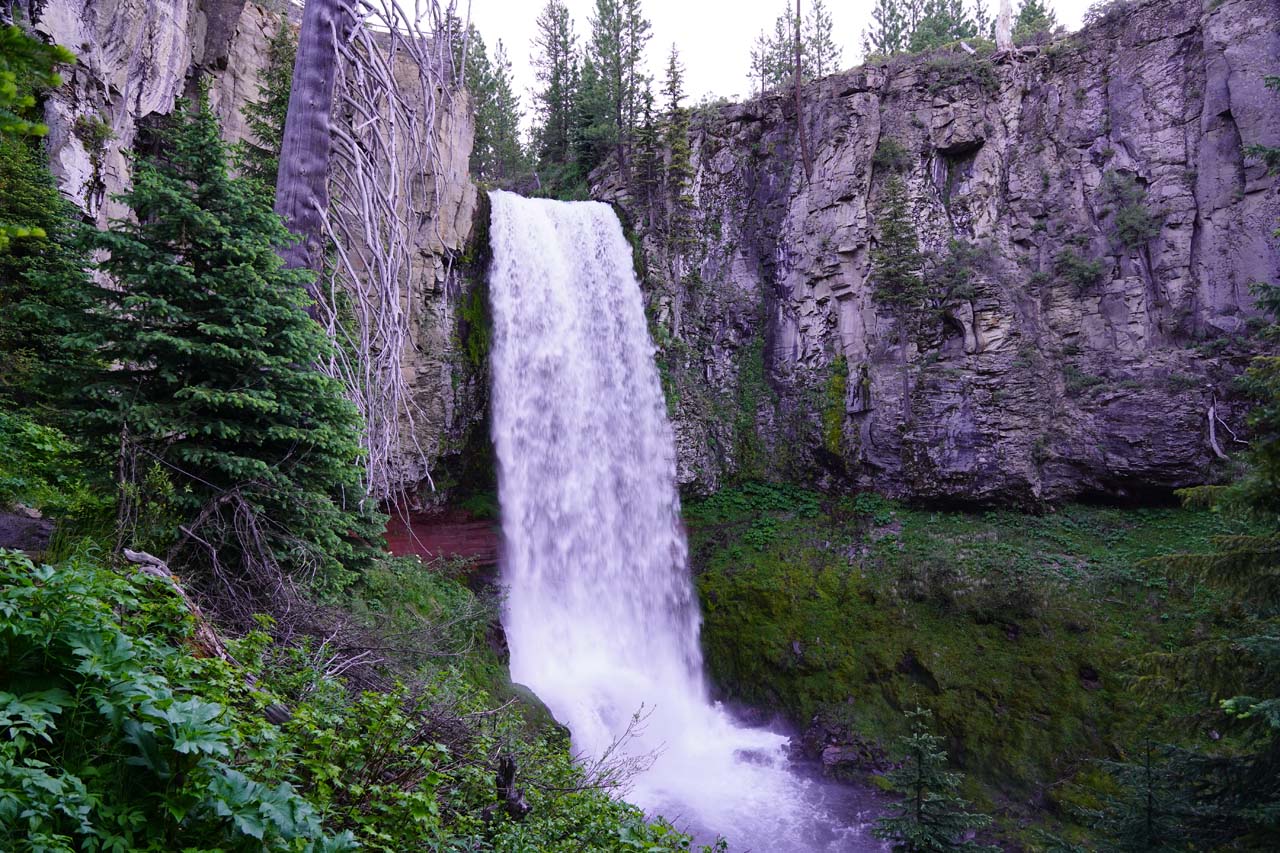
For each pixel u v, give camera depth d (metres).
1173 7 29.23
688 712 25.47
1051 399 28.38
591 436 29.98
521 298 29.06
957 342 29.94
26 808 2.82
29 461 10.47
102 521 7.62
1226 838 9.98
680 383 33.25
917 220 31.83
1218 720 10.10
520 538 26.75
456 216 26.55
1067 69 31.23
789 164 35.00
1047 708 22.00
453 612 15.88
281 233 9.52
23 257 11.65
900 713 23.55
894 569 27.02
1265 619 10.23
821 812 19.98
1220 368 26.11
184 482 8.67
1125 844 10.63
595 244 32.56
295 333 8.99
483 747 7.08
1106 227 29.27
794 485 32.25
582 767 9.33
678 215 34.59
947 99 32.41
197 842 3.25
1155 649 22.06
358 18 10.95
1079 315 29.05
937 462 28.78
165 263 8.52
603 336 31.56
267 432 8.80
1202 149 27.69
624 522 29.92
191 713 3.32
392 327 10.22
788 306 33.78
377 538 12.51
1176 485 26.53
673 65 34.62
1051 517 27.91
